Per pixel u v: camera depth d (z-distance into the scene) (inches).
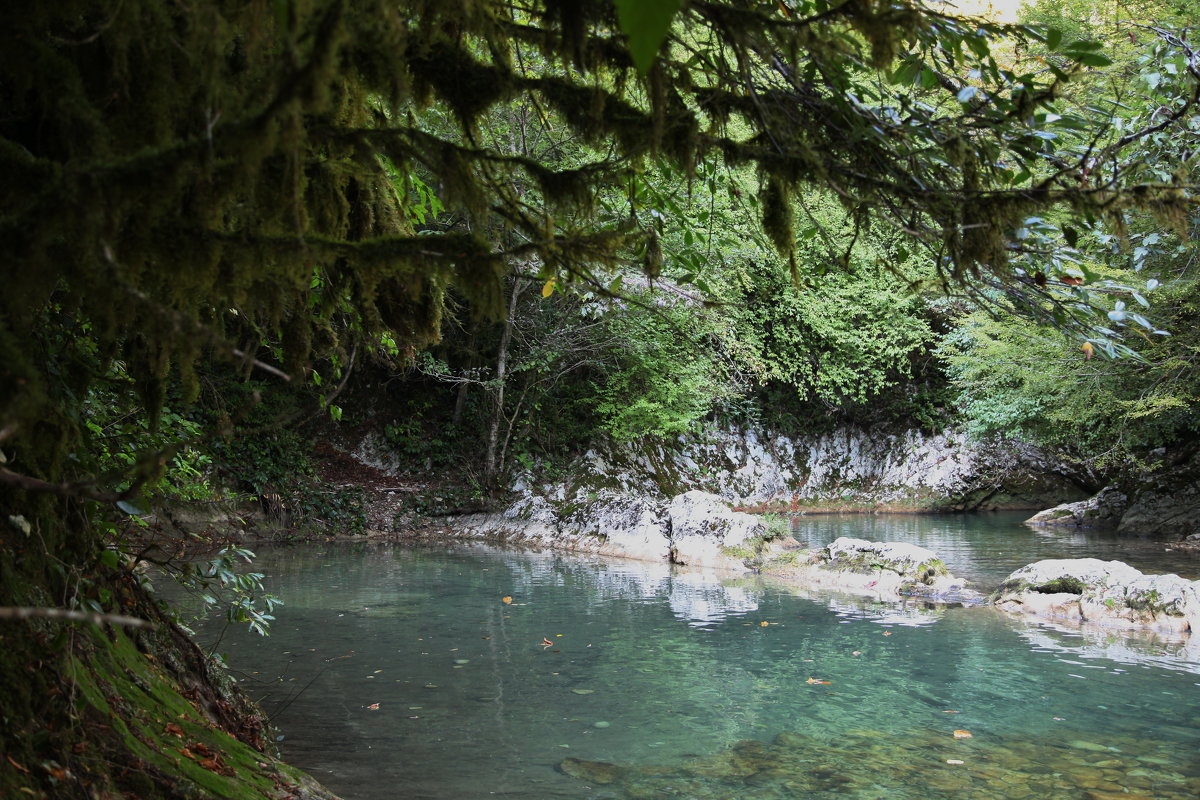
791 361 808.9
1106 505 701.3
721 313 655.1
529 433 740.0
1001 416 643.5
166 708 122.0
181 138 84.2
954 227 95.0
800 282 105.0
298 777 132.5
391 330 128.5
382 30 79.4
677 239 255.6
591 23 89.0
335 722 210.4
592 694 238.7
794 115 95.7
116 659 119.3
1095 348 105.7
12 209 71.2
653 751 195.3
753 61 94.8
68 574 103.7
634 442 797.9
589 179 96.5
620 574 468.1
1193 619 325.7
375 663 267.9
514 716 218.2
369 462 727.7
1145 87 122.2
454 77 91.4
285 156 82.9
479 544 609.3
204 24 66.7
